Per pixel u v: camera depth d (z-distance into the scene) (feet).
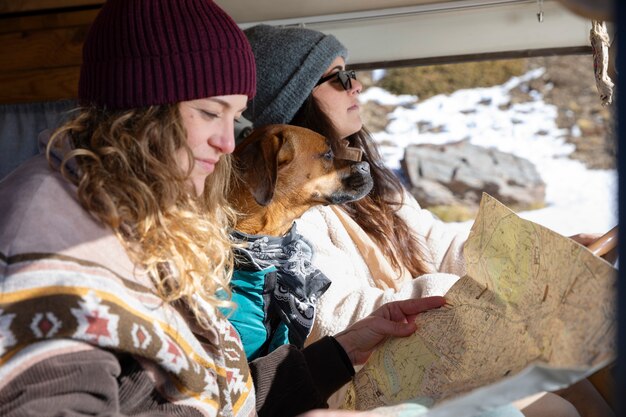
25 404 4.44
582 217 16.46
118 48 5.56
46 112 13.14
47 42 13.10
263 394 6.82
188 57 5.59
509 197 17.10
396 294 9.24
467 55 12.26
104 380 4.72
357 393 7.02
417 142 17.43
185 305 5.71
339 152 10.46
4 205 5.10
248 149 8.95
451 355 6.35
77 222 5.14
